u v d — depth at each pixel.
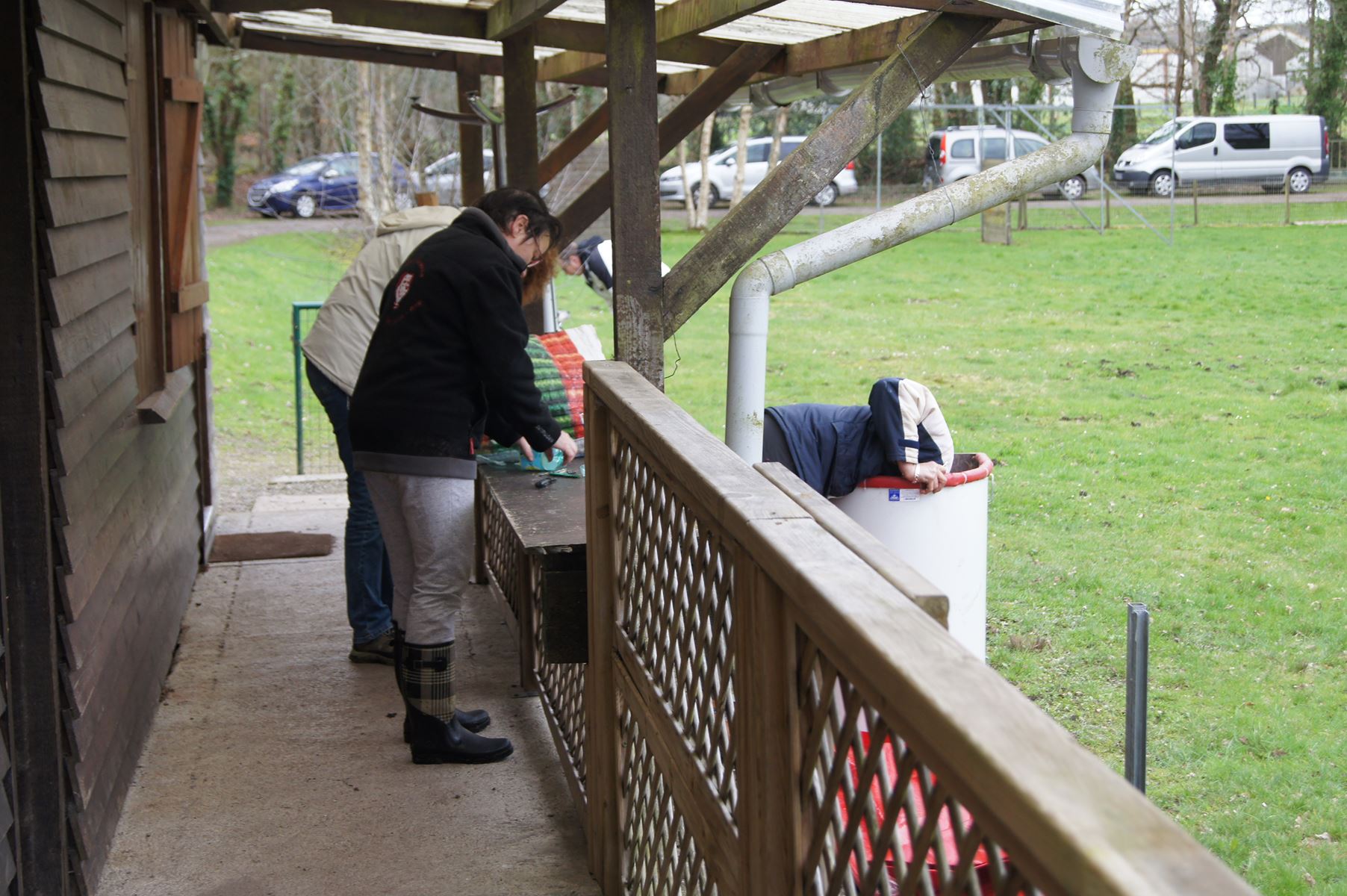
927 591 1.44
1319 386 11.88
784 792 1.71
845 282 19.75
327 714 4.14
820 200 27.27
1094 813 0.90
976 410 11.36
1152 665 5.62
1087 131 4.07
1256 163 26.72
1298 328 14.73
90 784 2.98
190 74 5.35
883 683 1.21
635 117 3.29
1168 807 4.24
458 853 3.23
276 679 4.46
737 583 1.86
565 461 4.06
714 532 2.06
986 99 32.41
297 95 30.55
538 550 3.02
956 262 21.31
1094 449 9.87
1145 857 0.84
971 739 1.02
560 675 3.84
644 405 2.46
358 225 22.81
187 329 5.25
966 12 3.63
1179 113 31.55
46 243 2.68
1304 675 5.49
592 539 2.89
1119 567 7.01
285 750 3.86
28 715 2.71
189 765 3.75
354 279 4.32
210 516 6.11
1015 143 25.09
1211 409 11.15
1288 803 4.25
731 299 3.70
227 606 5.29
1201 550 7.32
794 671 1.64
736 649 1.88
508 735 3.99
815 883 1.62
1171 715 5.05
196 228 5.69
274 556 6.04
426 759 3.74
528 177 5.43
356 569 4.54
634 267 3.37
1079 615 6.25
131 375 3.83
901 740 1.28
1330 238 21.34
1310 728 4.90
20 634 2.70
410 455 3.42
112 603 3.39
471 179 6.89
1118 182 27.67
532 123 5.39
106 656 3.25
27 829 2.73
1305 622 6.13
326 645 4.81
